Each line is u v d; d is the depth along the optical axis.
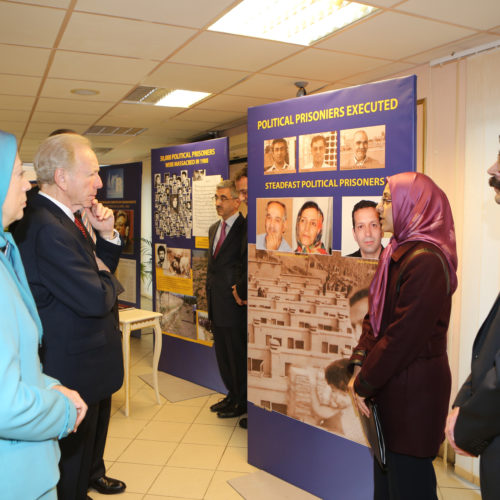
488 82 2.72
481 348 1.28
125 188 5.63
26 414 0.96
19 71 3.31
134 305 5.62
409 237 1.59
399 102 1.99
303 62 3.15
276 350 2.51
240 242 3.44
